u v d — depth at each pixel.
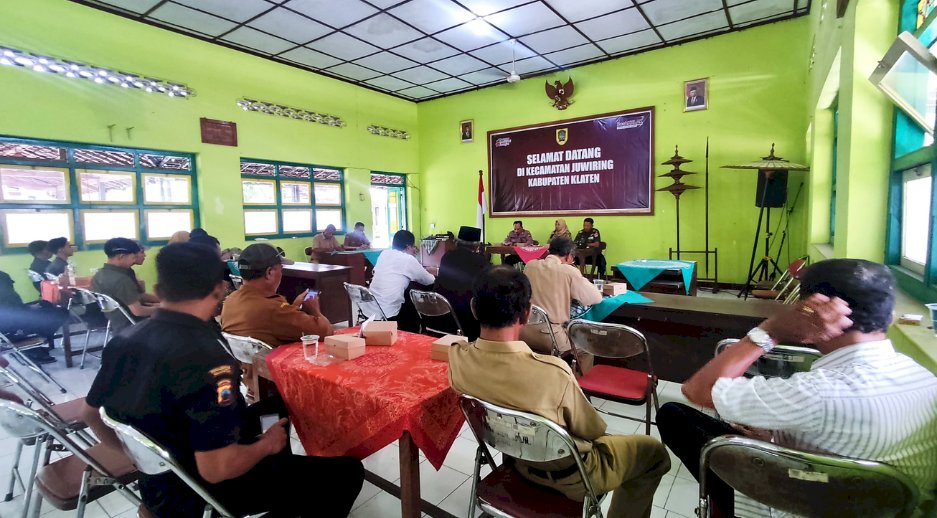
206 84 6.39
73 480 1.41
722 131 6.56
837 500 0.88
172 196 6.29
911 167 2.16
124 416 1.12
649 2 5.34
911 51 1.76
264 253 2.01
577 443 1.18
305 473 1.33
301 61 7.15
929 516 0.94
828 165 4.83
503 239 8.80
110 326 3.29
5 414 1.29
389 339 1.90
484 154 8.88
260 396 2.02
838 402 0.88
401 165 9.49
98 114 5.44
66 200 5.33
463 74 7.90
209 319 1.22
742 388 1.00
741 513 1.19
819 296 0.97
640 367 2.79
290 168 7.68
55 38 5.03
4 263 4.90
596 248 6.93
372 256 6.86
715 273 6.45
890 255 2.37
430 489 1.98
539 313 2.40
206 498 1.12
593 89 7.53
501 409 1.14
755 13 5.78
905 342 1.54
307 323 2.03
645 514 1.41
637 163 7.27
